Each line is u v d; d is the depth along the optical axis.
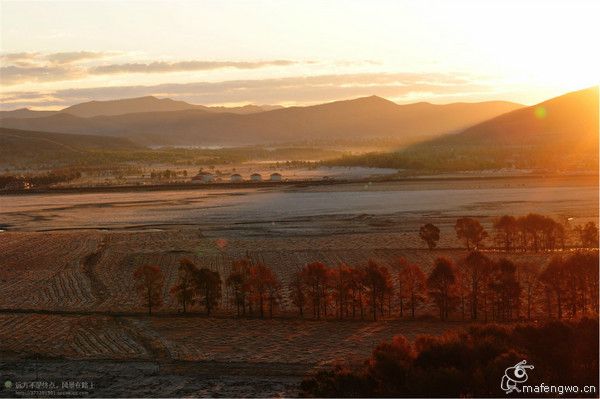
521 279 140.00
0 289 146.50
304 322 117.00
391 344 83.19
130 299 135.88
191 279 125.56
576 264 116.62
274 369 91.06
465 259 126.62
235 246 191.88
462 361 77.31
